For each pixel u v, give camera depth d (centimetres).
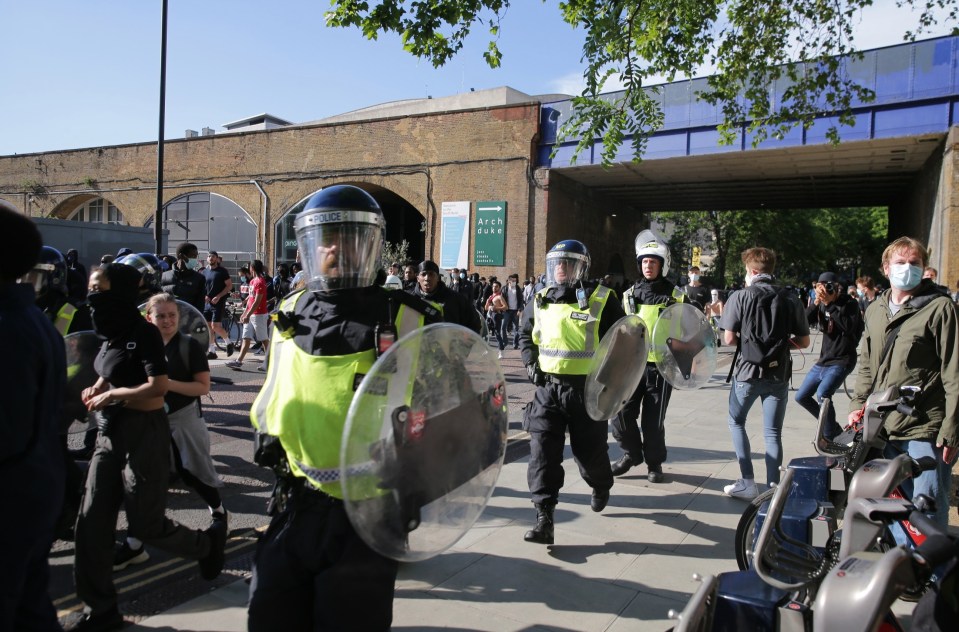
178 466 395
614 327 399
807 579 231
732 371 495
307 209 208
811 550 264
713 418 812
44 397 203
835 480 310
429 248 2447
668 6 730
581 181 2555
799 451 641
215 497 404
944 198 1705
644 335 439
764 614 211
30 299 205
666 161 2111
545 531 397
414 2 647
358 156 2556
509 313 1691
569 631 300
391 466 187
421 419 195
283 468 200
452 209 2398
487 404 219
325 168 2616
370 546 183
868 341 370
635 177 2455
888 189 2611
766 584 228
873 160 2044
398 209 3212
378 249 208
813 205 3134
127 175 3033
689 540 412
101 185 3102
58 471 208
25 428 192
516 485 522
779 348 466
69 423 401
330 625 188
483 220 2345
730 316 488
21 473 193
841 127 1755
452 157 2395
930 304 333
